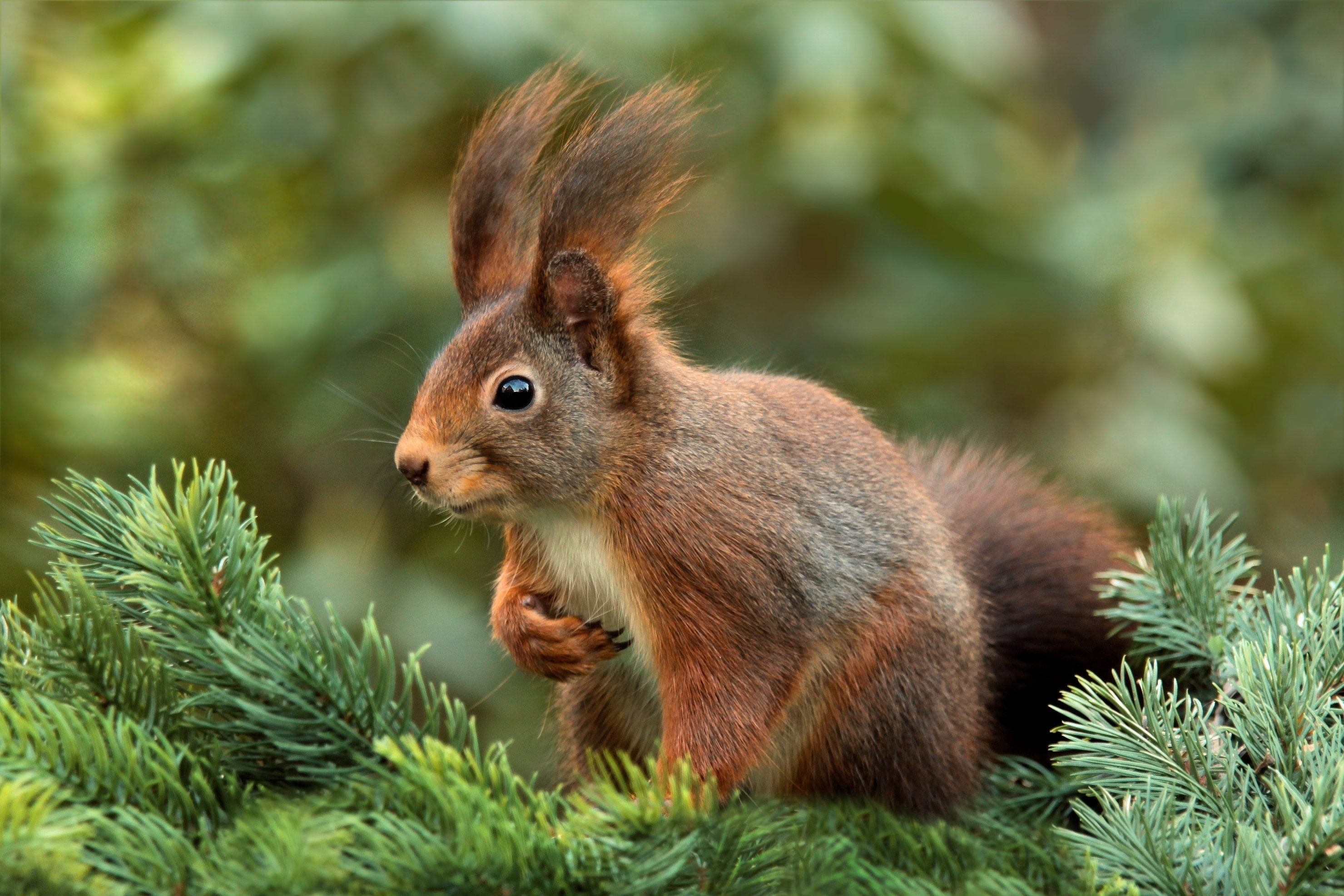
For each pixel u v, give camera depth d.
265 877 3.94
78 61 4.34
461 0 4.29
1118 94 6.10
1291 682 4.00
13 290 4.30
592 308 4.07
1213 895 3.97
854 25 4.34
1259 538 4.36
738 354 4.35
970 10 4.39
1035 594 4.13
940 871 4.00
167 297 4.35
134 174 4.34
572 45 4.29
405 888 3.95
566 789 4.12
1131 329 4.38
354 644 4.00
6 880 3.94
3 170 4.30
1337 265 4.57
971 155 4.38
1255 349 4.39
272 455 4.33
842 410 4.11
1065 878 3.98
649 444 4.07
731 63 4.33
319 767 3.99
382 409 4.31
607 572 4.08
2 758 3.97
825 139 4.34
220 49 4.32
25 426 4.27
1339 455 4.42
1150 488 4.35
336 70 4.32
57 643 3.99
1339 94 4.68
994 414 4.39
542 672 4.07
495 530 4.24
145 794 3.97
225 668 3.99
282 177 4.34
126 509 4.03
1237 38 5.07
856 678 4.07
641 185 4.08
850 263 4.38
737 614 4.07
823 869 3.97
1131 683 4.06
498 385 4.07
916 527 4.09
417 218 4.33
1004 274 4.38
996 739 4.12
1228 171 4.75
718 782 4.06
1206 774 4.00
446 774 3.96
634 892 3.95
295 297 4.32
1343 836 3.96
